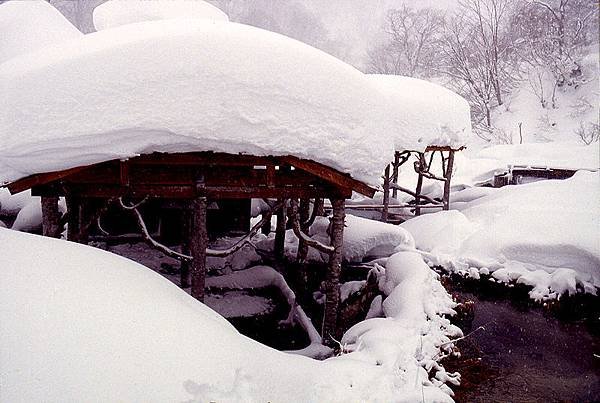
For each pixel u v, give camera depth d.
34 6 14.27
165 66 5.47
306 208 10.57
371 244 10.33
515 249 10.73
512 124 33.22
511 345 7.52
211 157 6.02
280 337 8.15
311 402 3.63
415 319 6.52
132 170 6.07
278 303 9.05
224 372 3.44
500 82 36.31
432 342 6.10
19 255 3.73
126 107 5.37
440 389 4.90
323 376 4.04
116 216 10.20
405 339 5.67
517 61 37.50
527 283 9.96
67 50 6.00
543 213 11.48
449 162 14.89
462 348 6.90
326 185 6.66
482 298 10.01
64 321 3.21
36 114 5.35
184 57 5.52
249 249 10.58
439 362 5.94
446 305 7.70
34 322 3.13
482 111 35.53
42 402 2.72
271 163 6.11
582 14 35.97
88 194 6.09
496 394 5.66
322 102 6.01
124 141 5.45
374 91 6.56
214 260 10.23
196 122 5.48
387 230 10.48
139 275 4.34
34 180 5.69
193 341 3.56
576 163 19.64
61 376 2.88
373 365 4.62
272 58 5.82
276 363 3.88
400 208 16.53
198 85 5.51
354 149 6.20
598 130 27.69
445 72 39.59
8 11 13.90
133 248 10.10
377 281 8.90
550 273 10.12
